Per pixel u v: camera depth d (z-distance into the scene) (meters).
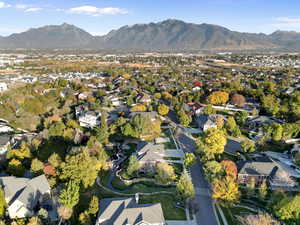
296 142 92.06
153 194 63.19
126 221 47.84
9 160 75.44
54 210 56.34
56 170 66.75
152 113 114.81
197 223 53.47
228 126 103.62
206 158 74.94
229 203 58.16
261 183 67.38
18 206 54.31
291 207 49.59
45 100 140.38
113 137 97.50
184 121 110.06
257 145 89.12
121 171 74.19
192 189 58.38
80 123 113.06
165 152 86.25
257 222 47.12
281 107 122.81
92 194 62.53
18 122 109.25
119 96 165.25
